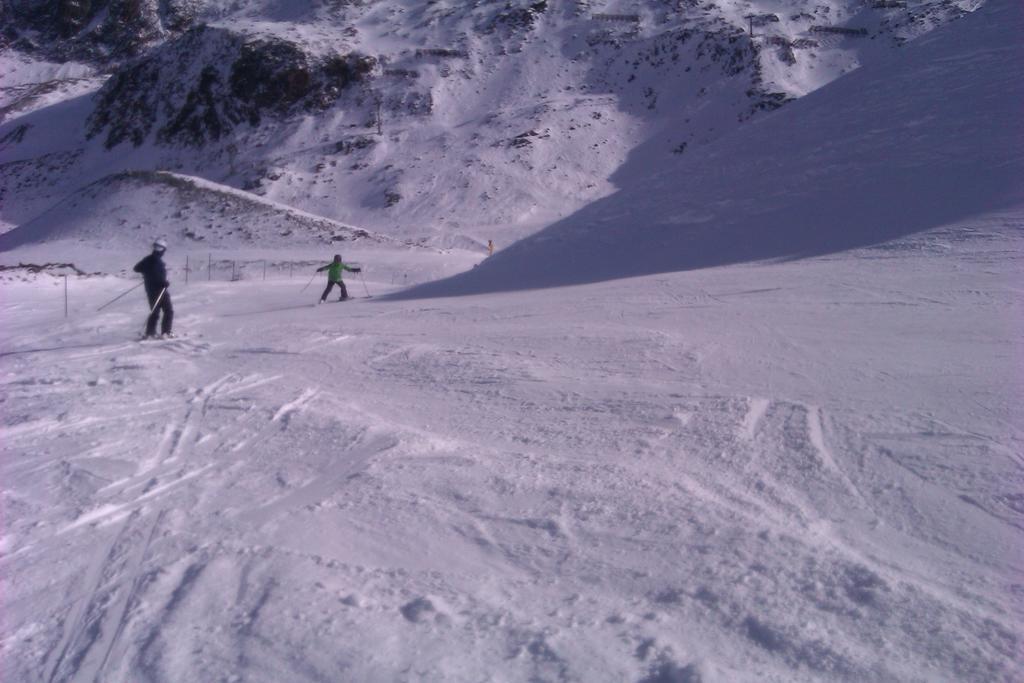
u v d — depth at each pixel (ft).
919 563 12.41
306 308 60.59
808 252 54.29
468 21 350.84
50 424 24.00
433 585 12.42
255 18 398.21
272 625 11.23
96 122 346.13
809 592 11.63
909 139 69.72
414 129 288.51
